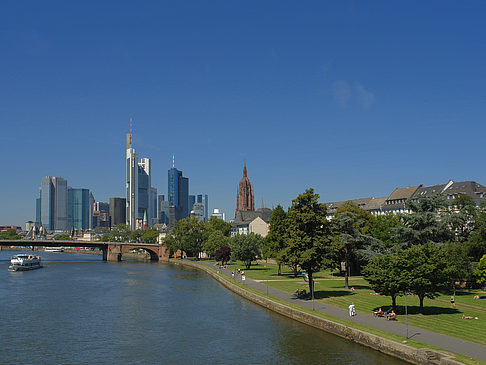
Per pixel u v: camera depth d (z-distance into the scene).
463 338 47.25
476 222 90.62
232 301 89.06
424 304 69.31
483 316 59.03
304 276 106.94
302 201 81.06
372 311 64.19
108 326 67.88
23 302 90.88
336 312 64.06
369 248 89.75
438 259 60.47
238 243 149.62
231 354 52.25
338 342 53.62
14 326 68.44
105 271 167.12
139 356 52.44
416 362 43.06
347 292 85.31
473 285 87.44
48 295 100.75
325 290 88.81
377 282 61.72
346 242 87.94
